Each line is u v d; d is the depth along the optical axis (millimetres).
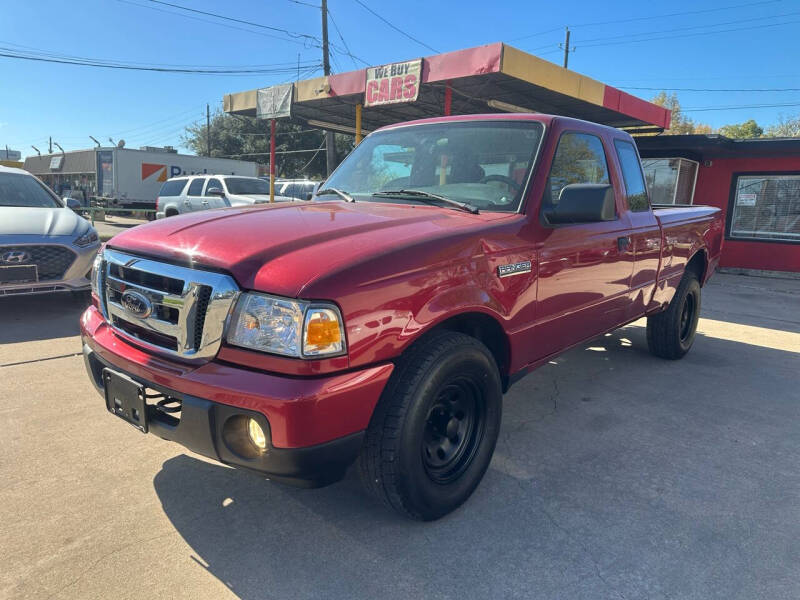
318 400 2049
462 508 2812
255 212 2926
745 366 5477
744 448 3594
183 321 2244
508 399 4375
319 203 3316
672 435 3766
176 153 26953
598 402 4352
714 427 3918
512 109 11023
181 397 2213
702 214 5590
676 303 5246
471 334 3002
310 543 2508
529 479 3121
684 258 5141
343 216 2814
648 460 3391
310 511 2754
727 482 3146
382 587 2244
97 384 2746
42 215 6570
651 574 2361
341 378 2131
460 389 2736
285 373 2078
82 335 2863
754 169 13289
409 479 2412
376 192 3574
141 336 2479
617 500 2928
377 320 2223
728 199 13688
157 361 2340
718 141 12047
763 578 2352
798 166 12750
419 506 2518
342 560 2398
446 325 2750
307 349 2059
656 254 4531
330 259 2215
